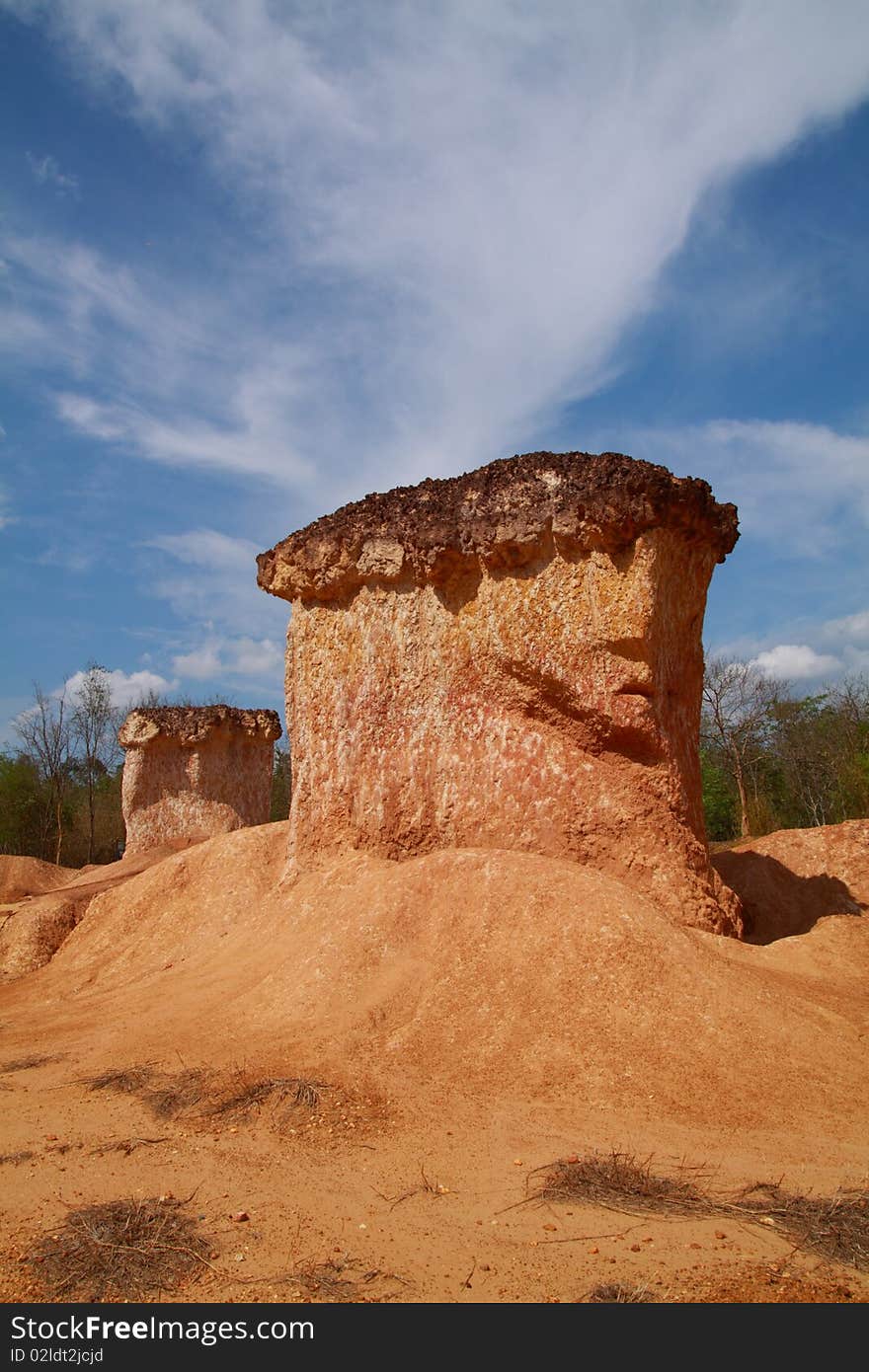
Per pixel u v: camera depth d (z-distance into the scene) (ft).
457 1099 20.85
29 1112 21.39
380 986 26.94
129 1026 28.71
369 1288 13.01
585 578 32.60
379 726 36.86
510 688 34.12
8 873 66.80
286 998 27.86
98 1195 16.52
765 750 110.32
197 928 40.96
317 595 40.37
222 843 47.01
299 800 40.04
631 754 32.42
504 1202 15.93
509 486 34.30
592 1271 13.34
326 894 34.53
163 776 77.56
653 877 30.42
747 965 27.07
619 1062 21.59
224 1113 20.39
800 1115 19.31
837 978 28.53
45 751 111.45
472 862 30.50
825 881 38.83
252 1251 14.25
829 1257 13.74
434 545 35.53
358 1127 19.44
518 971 25.62
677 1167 17.15
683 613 35.24
